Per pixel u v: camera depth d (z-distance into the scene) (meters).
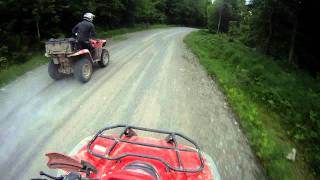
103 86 10.38
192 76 12.75
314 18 21.94
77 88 10.05
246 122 8.33
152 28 45.00
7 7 14.59
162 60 15.67
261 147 6.93
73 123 7.38
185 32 41.66
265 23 24.94
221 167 5.96
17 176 5.21
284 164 6.48
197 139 7.02
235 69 15.46
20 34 15.77
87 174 3.55
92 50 11.54
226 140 7.13
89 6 21.09
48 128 7.05
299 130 9.18
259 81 13.80
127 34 30.02
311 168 7.18
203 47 22.56
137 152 4.27
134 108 8.55
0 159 5.69
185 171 3.69
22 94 9.23
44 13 16.33
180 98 9.73
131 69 13.07
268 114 9.93
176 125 7.68
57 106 8.39
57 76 10.74
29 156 5.84
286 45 23.98
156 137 6.90
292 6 21.09
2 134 6.64
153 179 3.30
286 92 12.45
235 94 10.76
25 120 7.40
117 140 4.28
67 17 20.84
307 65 22.80
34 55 15.16
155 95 9.79
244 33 33.84
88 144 4.11
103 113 8.06
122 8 33.31
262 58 19.33
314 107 11.41
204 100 9.80
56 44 9.93
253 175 5.84
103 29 30.14
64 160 3.45
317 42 22.62
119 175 3.19
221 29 57.03
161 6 69.50
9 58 13.41
